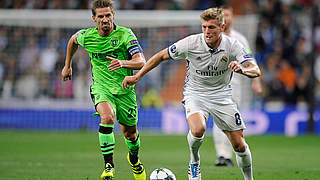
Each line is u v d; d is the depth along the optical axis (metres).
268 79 66.75
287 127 61.75
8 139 51.91
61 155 39.22
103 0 23.86
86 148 44.47
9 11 62.38
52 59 65.56
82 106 63.03
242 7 77.19
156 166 32.41
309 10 77.81
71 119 62.78
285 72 67.56
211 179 26.12
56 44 66.06
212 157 38.81
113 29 24.88
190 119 22.39
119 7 73.12
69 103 63.88
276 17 74.00
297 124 61.84
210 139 55.31
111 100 24.56
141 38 64.12
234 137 22.75
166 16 60.34
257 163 35.69
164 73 67.06
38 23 64.56
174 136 58.06
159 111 62.66
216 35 21.61
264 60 69.31
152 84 66.00
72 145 46.94
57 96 64.56
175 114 62.28
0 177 27.23
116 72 24.64
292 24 74.44
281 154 42.22
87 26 64.94
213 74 22.89
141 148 46.12
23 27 66.38
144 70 22.86
